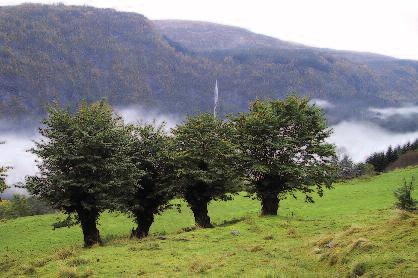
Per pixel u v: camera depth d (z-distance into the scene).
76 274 21.27
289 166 40.16
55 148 32.12
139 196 39.44
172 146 39.75
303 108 42.88
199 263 21.41
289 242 26.88
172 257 24.30
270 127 40.34
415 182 65.56
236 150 41.50
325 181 42.09
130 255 25.39
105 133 33.22
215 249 26.16
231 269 20.11
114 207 33.75
